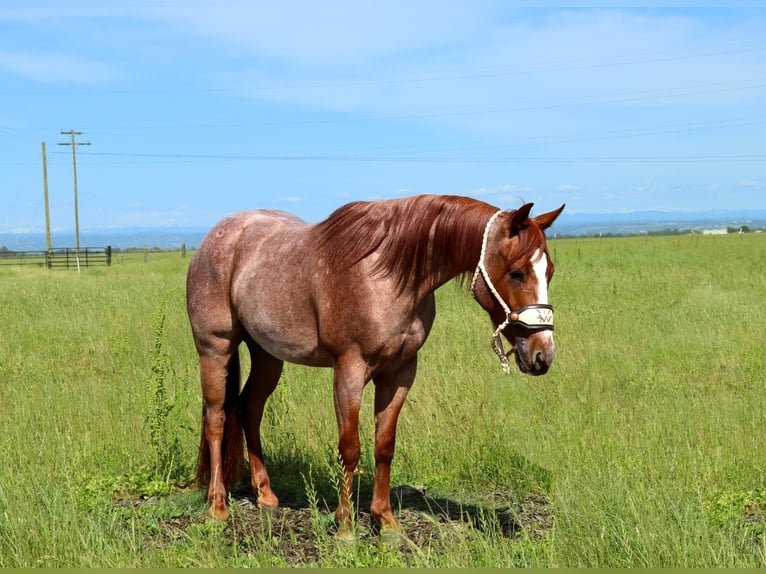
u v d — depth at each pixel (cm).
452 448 628
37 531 442
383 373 494
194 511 548
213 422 564
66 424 704
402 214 469
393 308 466
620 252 3141
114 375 938
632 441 638
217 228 581
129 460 620
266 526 516
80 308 1473
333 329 477
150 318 1291
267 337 527
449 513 537
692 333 1120
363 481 593
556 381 847
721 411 729
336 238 483
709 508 487
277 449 649
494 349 465
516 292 442
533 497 574
